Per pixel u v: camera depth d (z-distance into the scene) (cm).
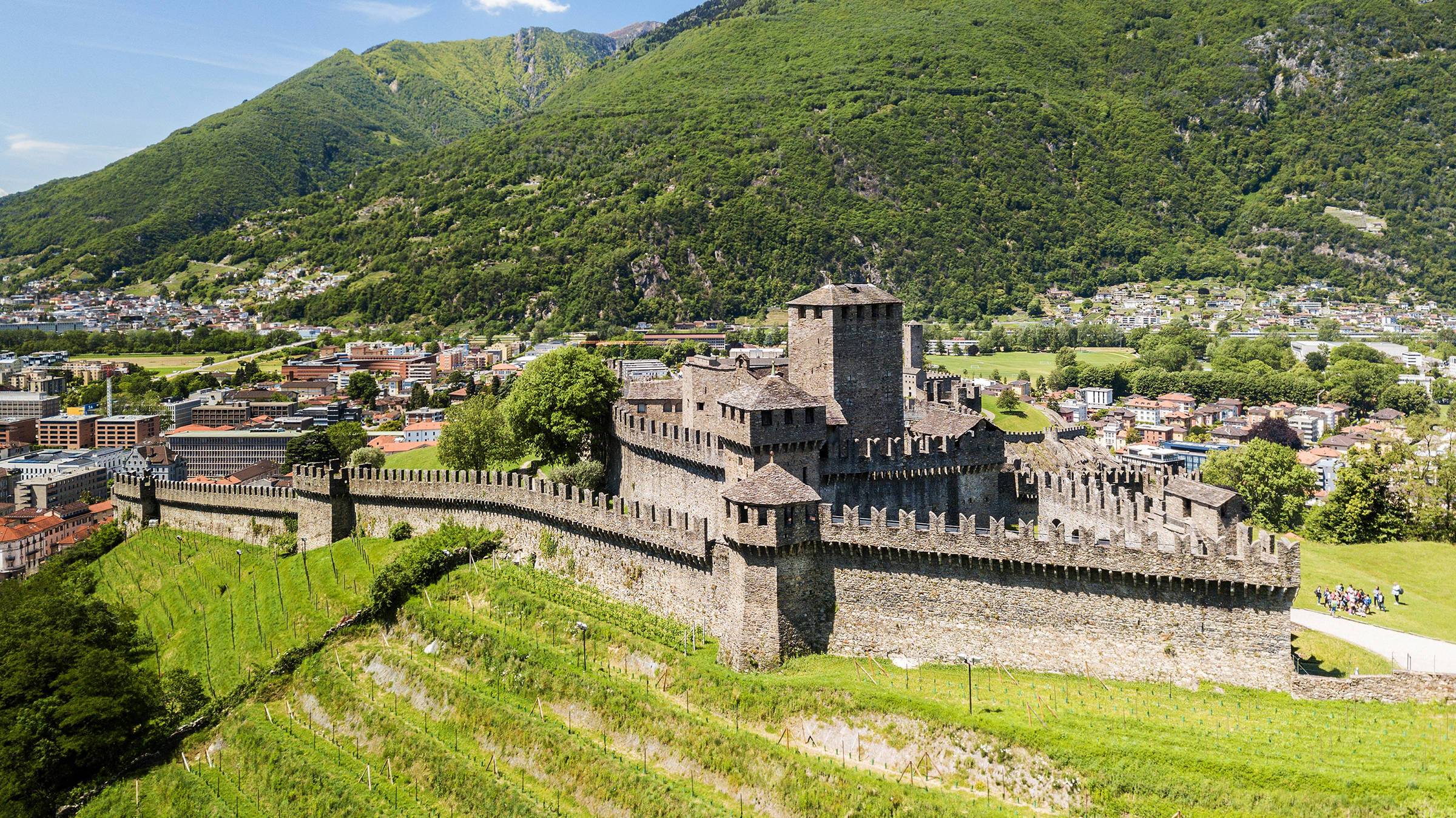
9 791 10769
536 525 12019
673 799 8188
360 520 14312
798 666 9056
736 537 9119
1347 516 14550
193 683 12012
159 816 10425
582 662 10019
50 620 13025
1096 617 8300
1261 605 7762
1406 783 6675
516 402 13838
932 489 10788
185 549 16400
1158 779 7069
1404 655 8856
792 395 10112
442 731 10094
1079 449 17325
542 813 8619
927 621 8900
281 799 9981
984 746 7669
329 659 11744
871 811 7550
